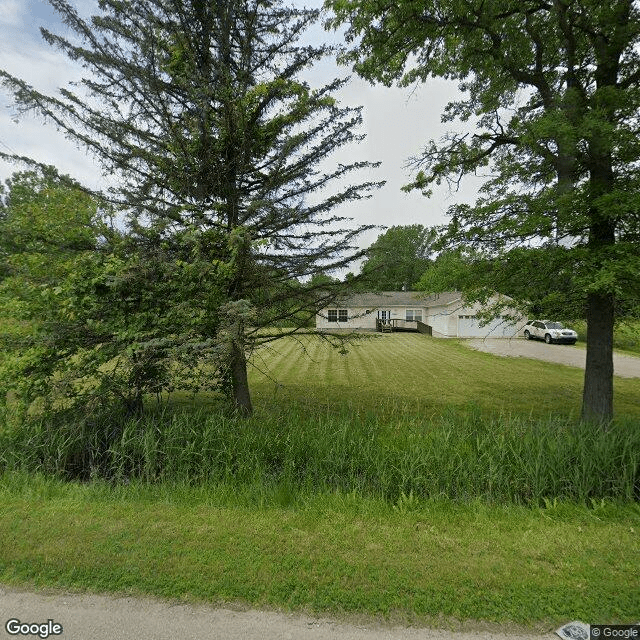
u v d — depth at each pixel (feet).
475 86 25.09
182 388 19.42
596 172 18.75
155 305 16.67
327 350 59.00
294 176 19.58
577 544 9.90
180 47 17.70
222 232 16.71
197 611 7.57
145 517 11.18
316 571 8.66
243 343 16.88
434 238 22.68
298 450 14.82
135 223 16.55
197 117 17.75
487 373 42.39
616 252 16.58
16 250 17.01
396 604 7.70
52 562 8.95
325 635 6.98
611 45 18.49
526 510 12.07
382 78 24.21
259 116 19.48
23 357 14.87
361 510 11.89
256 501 12.53
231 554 9.30
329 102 18.48
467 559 9.19
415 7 19.79
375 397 31.14
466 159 24.89
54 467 14.84
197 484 13.92
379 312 107.45
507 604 7.70
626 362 48.67
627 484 12.65
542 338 76.13
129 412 18.07
